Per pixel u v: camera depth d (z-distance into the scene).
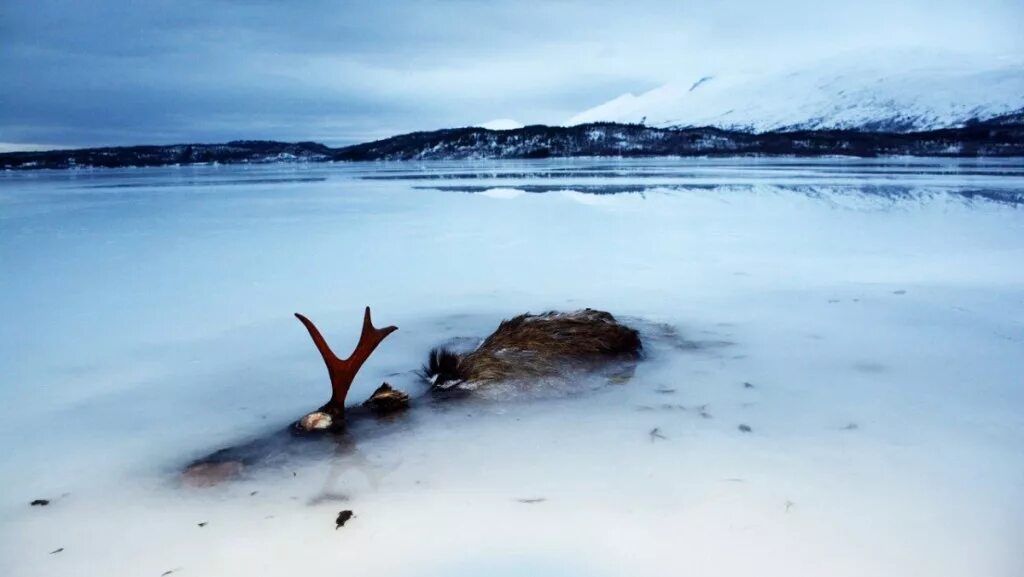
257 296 8.39
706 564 2.87
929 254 10.47
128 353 6.10
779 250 11.16
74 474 3.82
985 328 6.44
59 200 24.17
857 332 6.39
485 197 22.86
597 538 3.08
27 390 5.17
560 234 13.41
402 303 7.88
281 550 3.05
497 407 4.68
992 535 3.05
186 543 3.12
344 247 12.26
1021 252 10.43
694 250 11.30
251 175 46.62
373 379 5.30
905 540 3.02
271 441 4.21
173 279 9.55
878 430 4.21
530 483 3.62
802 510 3.28
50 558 3.02
